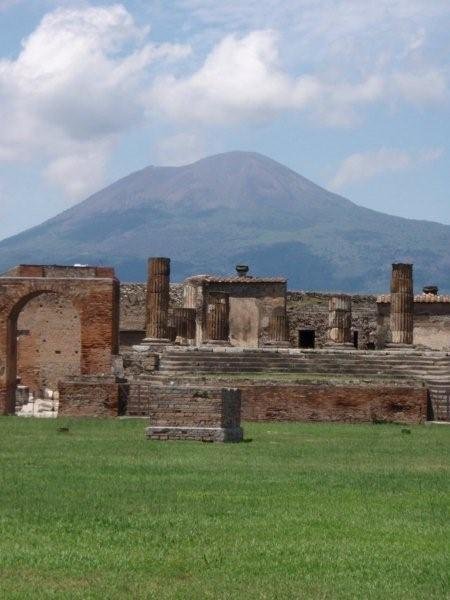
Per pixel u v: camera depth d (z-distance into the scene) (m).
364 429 61.53
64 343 104.50
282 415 67.94
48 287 72.19
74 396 67.75
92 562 23.73
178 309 110.50
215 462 40.91
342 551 25.16
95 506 30.05
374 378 78.81
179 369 80.94
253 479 35.94
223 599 21.16
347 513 29.67
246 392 68.12
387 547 25.62
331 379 72.19
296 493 32.91
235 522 28.14
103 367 72.00
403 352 84.50
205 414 50.03
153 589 21.75
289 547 25.44
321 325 120.25
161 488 33.50
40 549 24.78
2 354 72.50
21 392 87.94
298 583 22.41
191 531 26.89
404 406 68.62
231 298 116.06
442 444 52.06
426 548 25.58
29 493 32.19
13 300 72.25
